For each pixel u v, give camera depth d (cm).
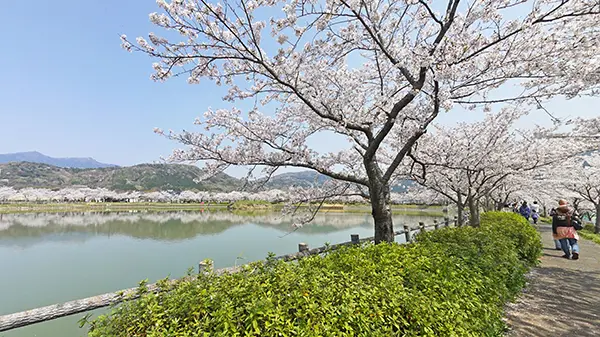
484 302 312
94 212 4706
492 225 719
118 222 3091
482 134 777
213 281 209
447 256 350
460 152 704
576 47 374
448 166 548
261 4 359
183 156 507
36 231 2358
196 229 2312
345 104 479
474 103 469
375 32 429
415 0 392
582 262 757
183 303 179
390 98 498
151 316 170
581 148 755
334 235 1349
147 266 1125
